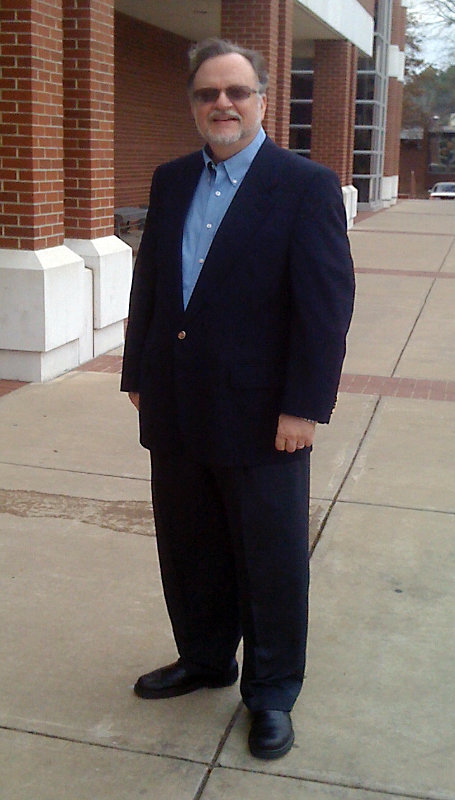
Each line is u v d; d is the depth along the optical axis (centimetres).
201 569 304
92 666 335
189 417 278
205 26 1638
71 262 722
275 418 275
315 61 1900
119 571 407
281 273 267
